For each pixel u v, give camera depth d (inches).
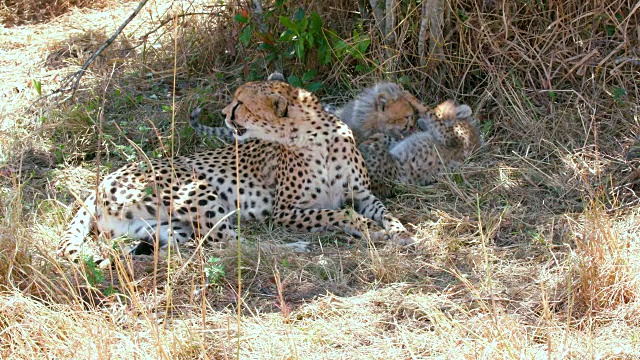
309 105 363.6
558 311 283.0
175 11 544.4
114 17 583.8
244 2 477.7
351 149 368.2
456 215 358.3
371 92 424.2
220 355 256.2
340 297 295.4
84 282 295.4
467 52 445.7
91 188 385.4
